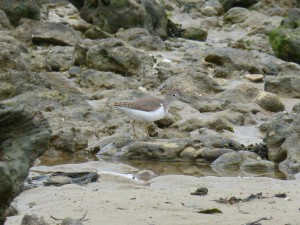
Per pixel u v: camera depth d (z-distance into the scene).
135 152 16.91
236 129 19.62
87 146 17.69
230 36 33.62
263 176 15.17
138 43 29.05
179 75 23.06
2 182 7.88
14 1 29.00
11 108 8.07
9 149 8.09
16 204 11.52
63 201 11.69
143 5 31.11
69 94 19.98
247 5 37.84
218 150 16.77
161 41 29.50
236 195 12.30
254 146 17.38
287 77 23.19
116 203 11.45
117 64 24.36
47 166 15.45
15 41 24.91
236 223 10.31
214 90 23.02
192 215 10.73
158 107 17.67
